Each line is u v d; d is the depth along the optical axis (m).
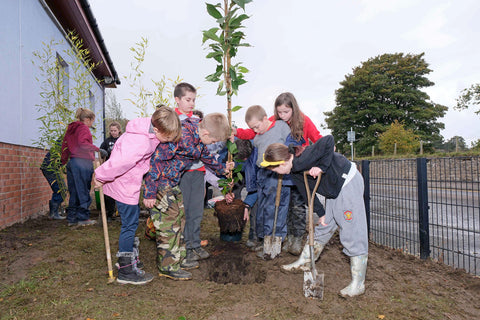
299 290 2.38
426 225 3.04
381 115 42.25
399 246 3.51
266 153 2.27
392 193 3.45
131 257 2.46
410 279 2.61
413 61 44.44
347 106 44.62
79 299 2.18
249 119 2.91
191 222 3.03
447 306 2.16
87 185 4.16
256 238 3.58
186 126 2.70
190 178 2.97
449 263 3.14
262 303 2.17
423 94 43.75
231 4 2.55
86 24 6.45
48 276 2.55
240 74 2.74
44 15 5.32
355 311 2.08
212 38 2.60
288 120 3.04
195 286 2.44
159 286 2.43
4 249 3.11
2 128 3.83
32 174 4.68
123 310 2.05
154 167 2.42
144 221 4.62
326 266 2.93
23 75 4.45
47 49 5.40
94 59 8.44
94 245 3.35
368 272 2.76
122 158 2.25
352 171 2.28
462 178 2.71
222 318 1.97
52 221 4.45
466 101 29.75
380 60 46.66
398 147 30.02
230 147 2.97
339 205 2.25
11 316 1.94
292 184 2.98
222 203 3.55
